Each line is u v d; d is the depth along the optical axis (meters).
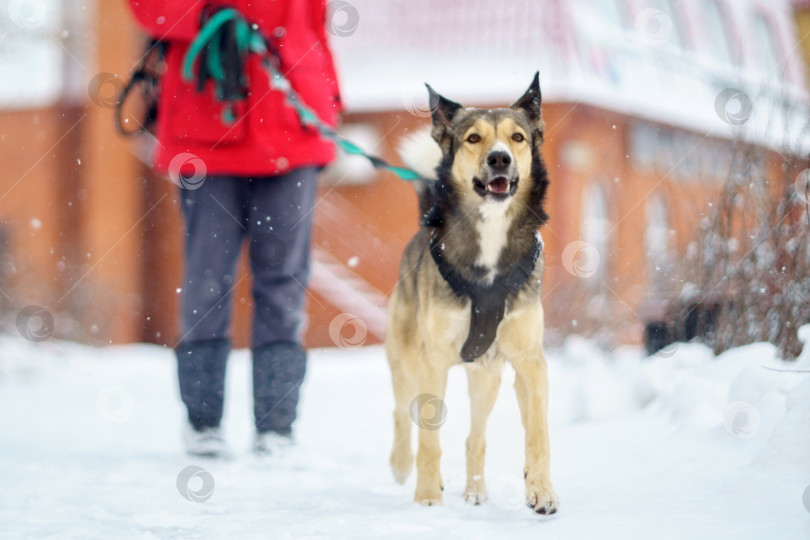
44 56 18.81
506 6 19.09
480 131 4.66
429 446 4.19
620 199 18.44
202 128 5.50
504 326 4.32
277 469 5.05
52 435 6.88
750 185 6.35
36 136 18.92
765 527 2.94
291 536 3.24
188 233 5.68
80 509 3.86
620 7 20.52
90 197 18.30
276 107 5.54
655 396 5.82
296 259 5.66
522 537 3.04
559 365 8.78
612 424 5.45
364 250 18.86
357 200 19.05
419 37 19.62
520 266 4.35
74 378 11.39
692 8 22.69
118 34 18.27
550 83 17.67
